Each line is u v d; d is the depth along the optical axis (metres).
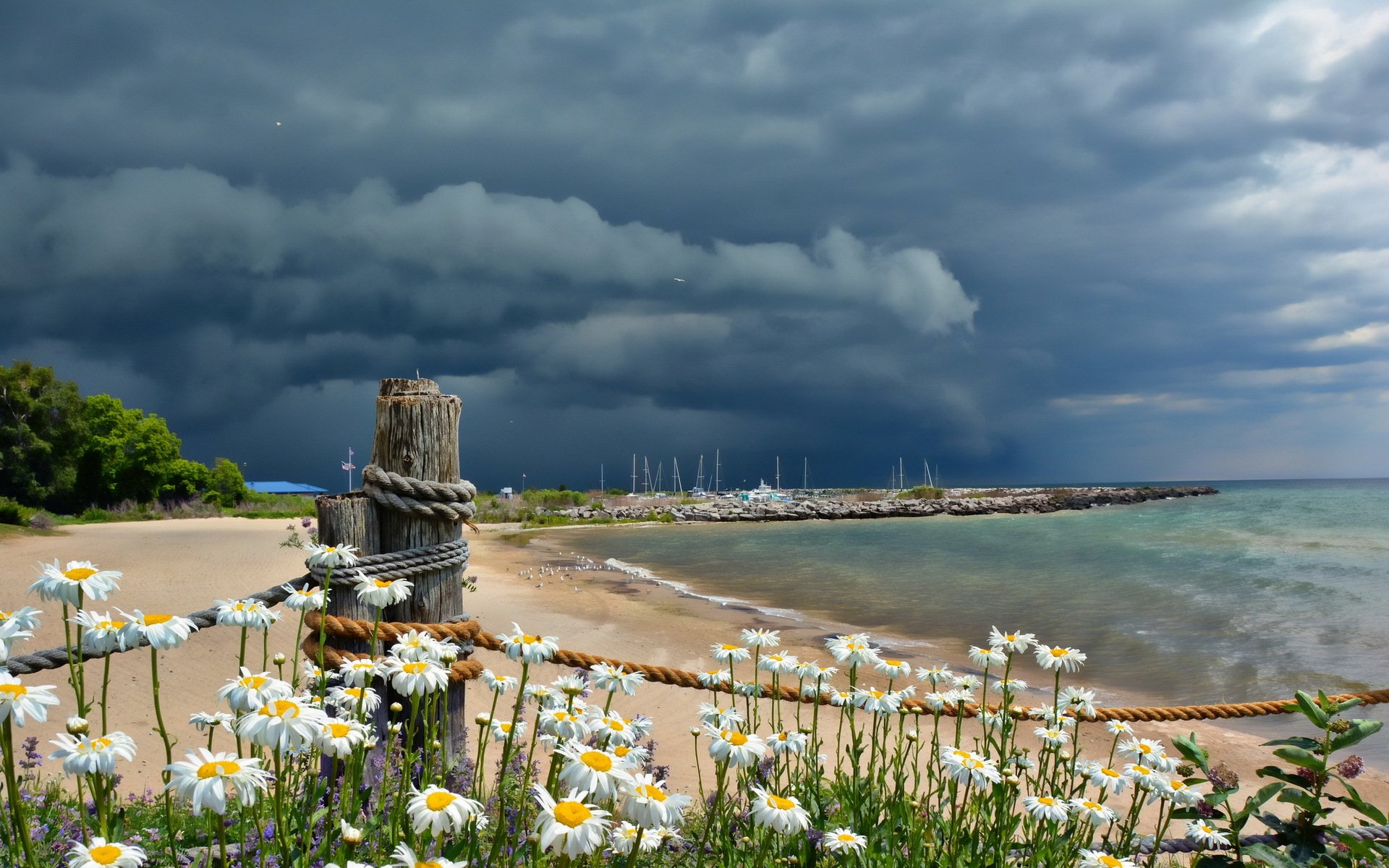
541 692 2.47
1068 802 2.70
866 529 60.34
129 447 58.25
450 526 3.95
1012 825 2.76
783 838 2.79
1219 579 25.11
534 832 1.78
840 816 2.91
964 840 2.82
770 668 3.22
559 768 2.08
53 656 3.25
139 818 3.35
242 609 2.36
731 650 3.24
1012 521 68.81
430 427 3.90
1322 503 86.06
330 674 2.50
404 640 2.43
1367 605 19.61
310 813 2.25
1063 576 26.86
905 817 2.86
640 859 2.61
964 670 13.27
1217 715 4.85
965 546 41.66
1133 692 12.11
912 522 70.81
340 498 3.77
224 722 1.97
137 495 58.41
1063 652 3.10
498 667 11.59
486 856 2.25
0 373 48.72
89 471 54.78
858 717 7.77
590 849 1.53
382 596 2.63
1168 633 16.58
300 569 21.70
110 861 1.56
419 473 3.87
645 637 15.90
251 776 1.64
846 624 17.89
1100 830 3.40
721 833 2.69
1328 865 2.82
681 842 2.82
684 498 116.94
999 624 17.81
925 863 2.77
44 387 50.56
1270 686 12.34
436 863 1.53
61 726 7.62
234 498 69.19
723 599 22.09
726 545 45.12
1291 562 30.22
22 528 34.41
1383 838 2.84
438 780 2.53
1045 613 19.27
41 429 50.78
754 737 2.46
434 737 2.71
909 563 32.81
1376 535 44.03
